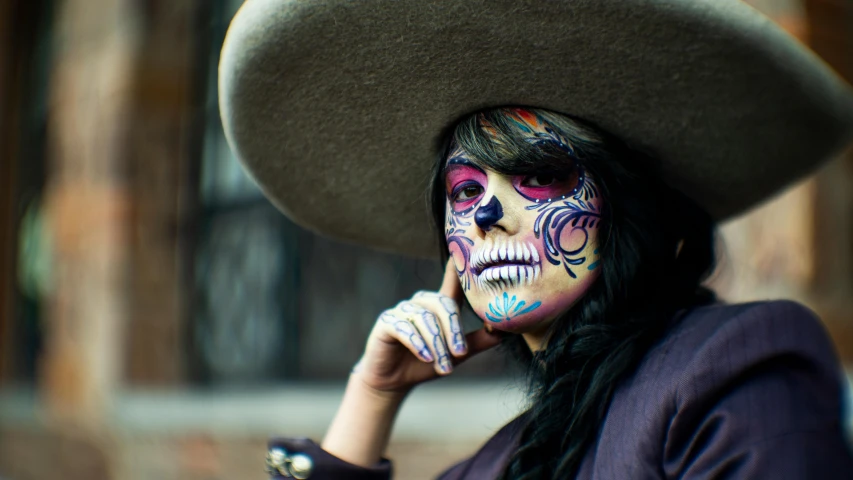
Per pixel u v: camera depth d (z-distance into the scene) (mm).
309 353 3961
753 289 2328
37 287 5930
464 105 992
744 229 2363
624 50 896
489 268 928
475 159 943
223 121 1110
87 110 4836
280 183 1192
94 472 4359
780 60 909
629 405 833
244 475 3260
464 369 3279
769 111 985
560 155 920
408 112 1036
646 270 945
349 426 1164
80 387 4684
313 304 3969
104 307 4461
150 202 4504
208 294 4508
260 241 4234
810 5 2318
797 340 774
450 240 981
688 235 1058
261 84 1011
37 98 6016
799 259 2268
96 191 4633
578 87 939
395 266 3635
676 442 776
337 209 1251
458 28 895
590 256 917
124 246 4418
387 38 925
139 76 4492
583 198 921
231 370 4320
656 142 1022
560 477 880
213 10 4523
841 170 2363
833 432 743
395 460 2689
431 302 1063
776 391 750
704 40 883
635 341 882
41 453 5039
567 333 924
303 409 3203
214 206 4520
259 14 939
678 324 885
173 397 4133
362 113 1056
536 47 899
